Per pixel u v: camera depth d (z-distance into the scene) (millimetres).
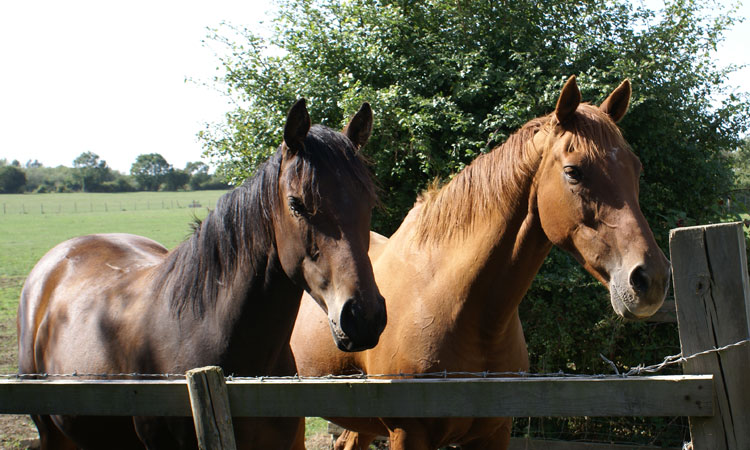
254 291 2008
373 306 1729
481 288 2248
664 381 1408
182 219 34281
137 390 1697
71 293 2578
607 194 1888
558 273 3826
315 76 4887
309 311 3002
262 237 1975
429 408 1553
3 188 78688
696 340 1417
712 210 4691
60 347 2387
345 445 3580
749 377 1372
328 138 1890
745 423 1377
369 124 2131
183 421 1952
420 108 4555
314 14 5254
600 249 1893
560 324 3801
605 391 1443
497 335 2303
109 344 2209
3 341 7102
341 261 1761
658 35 4820
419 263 2469
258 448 2037
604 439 3920
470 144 4230
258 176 2037
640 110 4391
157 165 91938
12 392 1770
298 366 2969
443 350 2295
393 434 2391
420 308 2365
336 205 1806
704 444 1417
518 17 4965
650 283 1744
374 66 4953
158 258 2896
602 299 3738
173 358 2064
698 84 4773
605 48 4719
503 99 4387
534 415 1490
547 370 3834
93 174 85188
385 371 2463
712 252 1393
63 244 3127
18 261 15430
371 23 5020
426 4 5156
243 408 1634
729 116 4766
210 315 2064
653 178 4699
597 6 5109
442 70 4617
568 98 1994
